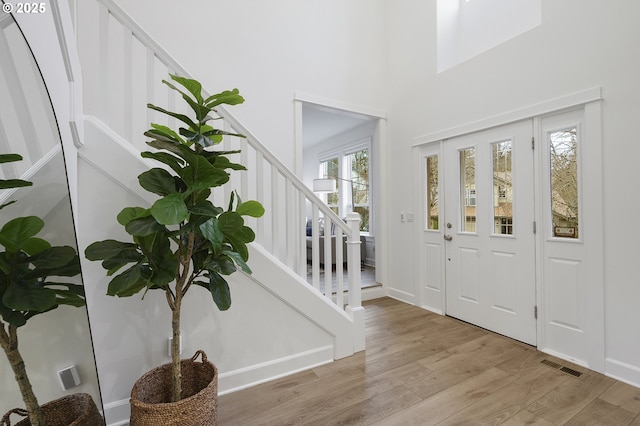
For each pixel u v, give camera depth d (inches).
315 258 88.0
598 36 80.0
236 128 76.6
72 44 56.0
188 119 51.8
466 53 131.4
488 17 121.9
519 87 98.2
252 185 116.1
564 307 88.1
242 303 75.4
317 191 215.2
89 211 60.5
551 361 86.3
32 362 44.8
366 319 121.0
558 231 90.6
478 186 113.0
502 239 104.7
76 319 49.8
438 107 127.3
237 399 69.9
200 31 109.8
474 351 92.9
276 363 79.4
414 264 138.9
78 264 50.5
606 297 79.0
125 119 65.1
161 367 58.9
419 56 136.3
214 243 49.4
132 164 63.2
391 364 85.4
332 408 66.4
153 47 65.7
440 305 127.9
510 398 69.2
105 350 61.8
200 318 71.1
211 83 111.3
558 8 88.4
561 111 88.4
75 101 56.2
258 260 76.5
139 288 52.9
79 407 48.7
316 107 137.5
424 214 136.1
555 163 91.2
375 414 64.2
